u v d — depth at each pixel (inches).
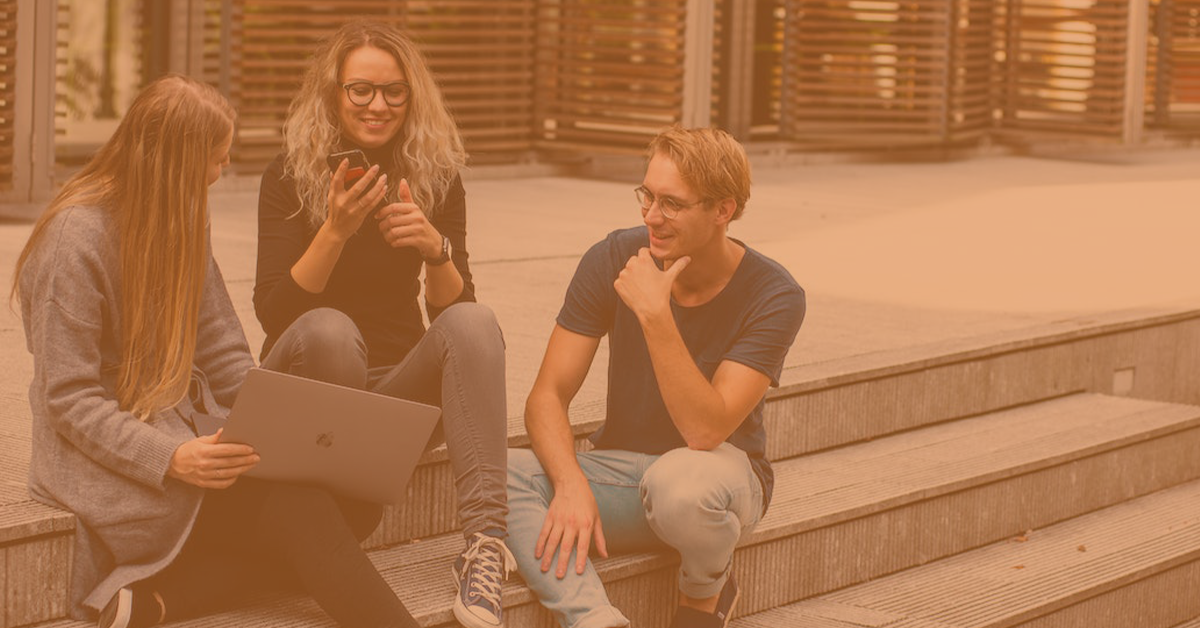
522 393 167.6
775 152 445.7
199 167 114.8
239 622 119.6
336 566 116.6
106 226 114.1
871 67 448.5
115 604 114.8
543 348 192.7
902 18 455.8
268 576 123.0
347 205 123.0
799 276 257.1
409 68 130.0
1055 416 204.8
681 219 128.0
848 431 183.3
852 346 197.9
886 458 178.9
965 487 172.4
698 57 386.9
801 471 171.5
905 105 460.1
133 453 113.4
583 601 126.7
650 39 388.8
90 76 322.3
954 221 337.1
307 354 120.8
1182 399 236.7
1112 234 323.3
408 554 136.3
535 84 397.4
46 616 117.0
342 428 117.2
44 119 301.6
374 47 129.4
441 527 142.3
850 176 424.2
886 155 468.1
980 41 479.2
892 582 163.9
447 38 381.1
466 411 124.7
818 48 446.6
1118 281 261.0
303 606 124.0
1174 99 542.3
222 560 120.6
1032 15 492.4
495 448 125.3
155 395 115.1
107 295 114.4
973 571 169.2
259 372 112.7
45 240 113.7
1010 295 243.8
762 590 151.7
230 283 227.9
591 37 393.1
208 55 335.0
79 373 113.2
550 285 239.3
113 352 115.9
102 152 115.9
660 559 137.9
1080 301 240.1
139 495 115.1
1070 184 419.8
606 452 135.9
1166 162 491.8
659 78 387.5
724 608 135.7
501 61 386.0
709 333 133.8
